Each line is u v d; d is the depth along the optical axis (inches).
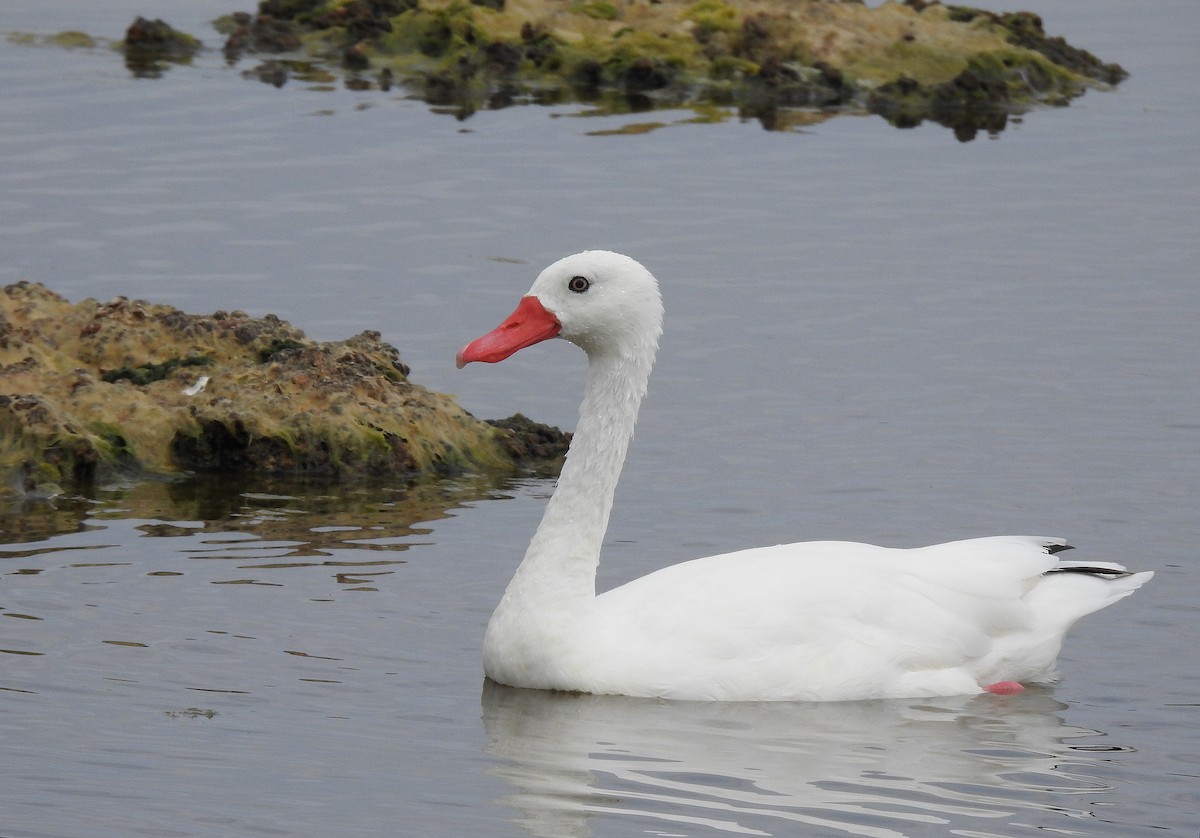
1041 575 483.5
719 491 601.6
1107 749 429.1
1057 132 1087.0
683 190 944.3
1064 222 907.4
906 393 693.9
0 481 611.2
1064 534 563.8
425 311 768.3
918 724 443.2
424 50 1227.2
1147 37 1343.5
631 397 474.9
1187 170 997.2
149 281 787.4
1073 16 1408.7
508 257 829.2
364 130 1039.6
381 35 1239.5
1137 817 392.2
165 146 991.6
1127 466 621.6
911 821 387.5
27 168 940.6
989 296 803.4
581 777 406.0
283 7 1305.4
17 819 378.3
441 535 576.1
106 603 501.7
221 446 651.5
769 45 1219.2
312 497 619.2
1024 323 770.2
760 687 453.7
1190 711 453.1
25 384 653.9
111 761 406.0
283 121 1051.9
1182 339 751.1
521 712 444.8
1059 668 482.6
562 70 1189.1
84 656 463.2
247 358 697.6
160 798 389.4
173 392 666.8
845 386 701.9
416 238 852.0
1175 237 883.4
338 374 681.0
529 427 687.7
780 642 456.4
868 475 614.9
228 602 506.3
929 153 1034.1
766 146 1039.0
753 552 482.9
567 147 1019.3
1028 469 619.2
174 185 920.9
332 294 781.9
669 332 757.3
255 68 1191.6
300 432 653.3
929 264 844.0
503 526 587.8
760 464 626.2
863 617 461.7
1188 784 409.7
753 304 788.0
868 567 472.1
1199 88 1194.0
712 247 856.3
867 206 929.5
